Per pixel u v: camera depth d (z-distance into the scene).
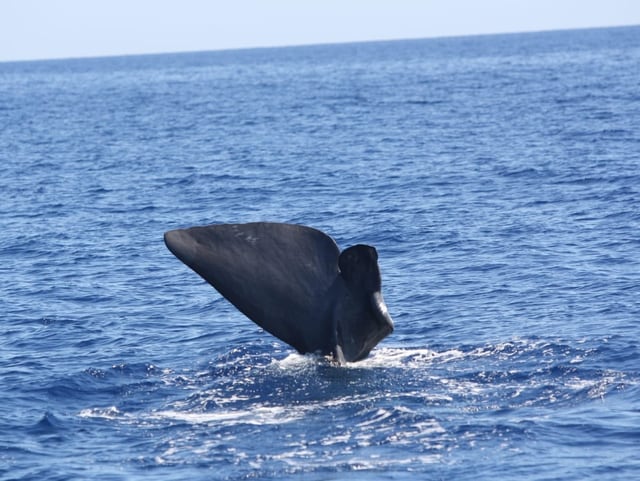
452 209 76.88
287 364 38.38
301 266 37.00
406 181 93.62
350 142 134.62
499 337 42.72
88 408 36.09
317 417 33.28
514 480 28.69
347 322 36.94
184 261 36.06
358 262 36.06
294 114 192.25
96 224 78.81
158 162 122.94
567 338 41.72
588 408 33.59
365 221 74.06
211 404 35.03
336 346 37.03
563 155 105.12
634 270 54.06
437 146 122.94
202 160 122.56
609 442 31.00
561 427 32.16
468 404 34.12
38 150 146.88
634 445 30.72
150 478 29.75
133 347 44.28
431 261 59.78
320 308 37.00
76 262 64.50
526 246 61.94
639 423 32.25
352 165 108.31
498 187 86.62
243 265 36.72
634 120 139.12
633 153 103.06
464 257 60.12
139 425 33.84
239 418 33.59
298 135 149.62
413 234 68.00
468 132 138.75
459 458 30.16
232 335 45.38
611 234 63.84
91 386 38.44
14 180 110.44
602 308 46.69
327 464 29.97
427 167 102.75
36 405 36.66
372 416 33.09
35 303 53.94
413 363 38.59
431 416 33.09
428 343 42.41
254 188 94.81
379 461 30.05
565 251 59.88
